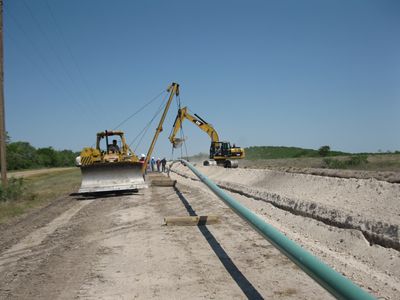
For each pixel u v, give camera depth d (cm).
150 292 612
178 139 3250
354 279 637
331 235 895
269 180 1917
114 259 803
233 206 809
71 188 2728
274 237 544
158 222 1189
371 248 767
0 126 2098
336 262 728
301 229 1014
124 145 2272
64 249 905
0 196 1972
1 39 2122
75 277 697
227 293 594
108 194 2116
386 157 3256
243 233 990
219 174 3006
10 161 9550
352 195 1124
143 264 761
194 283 644
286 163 4053
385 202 973
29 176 5706
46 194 2292
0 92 2111
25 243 994
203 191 2000
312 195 1313
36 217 1438
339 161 2916
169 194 1964
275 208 1293
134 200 1770
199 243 908
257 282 634
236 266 723
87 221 1265
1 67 2120
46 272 734
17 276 719
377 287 601
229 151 3709
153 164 5206
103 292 619
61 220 1326
